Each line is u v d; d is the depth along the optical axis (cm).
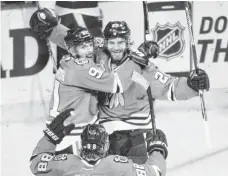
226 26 1722
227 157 1605
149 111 1334
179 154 1620
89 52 1323
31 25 1502
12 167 1630
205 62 1722
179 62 1725
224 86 1716
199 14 1720
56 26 1495
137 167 1108
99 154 1117
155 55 1339
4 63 1725
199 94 1280
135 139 1303
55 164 1128
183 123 1675
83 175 1101
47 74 1720
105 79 1273
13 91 1722
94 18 1706
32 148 1658
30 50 1720
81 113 1323
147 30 1417
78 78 1292
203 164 1595
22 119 1708
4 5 1742
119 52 1282
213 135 1648
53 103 1342
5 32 1727
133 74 1263
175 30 1722
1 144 1667
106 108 1316
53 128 1166
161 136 1184
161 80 1323
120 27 1273
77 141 1323
